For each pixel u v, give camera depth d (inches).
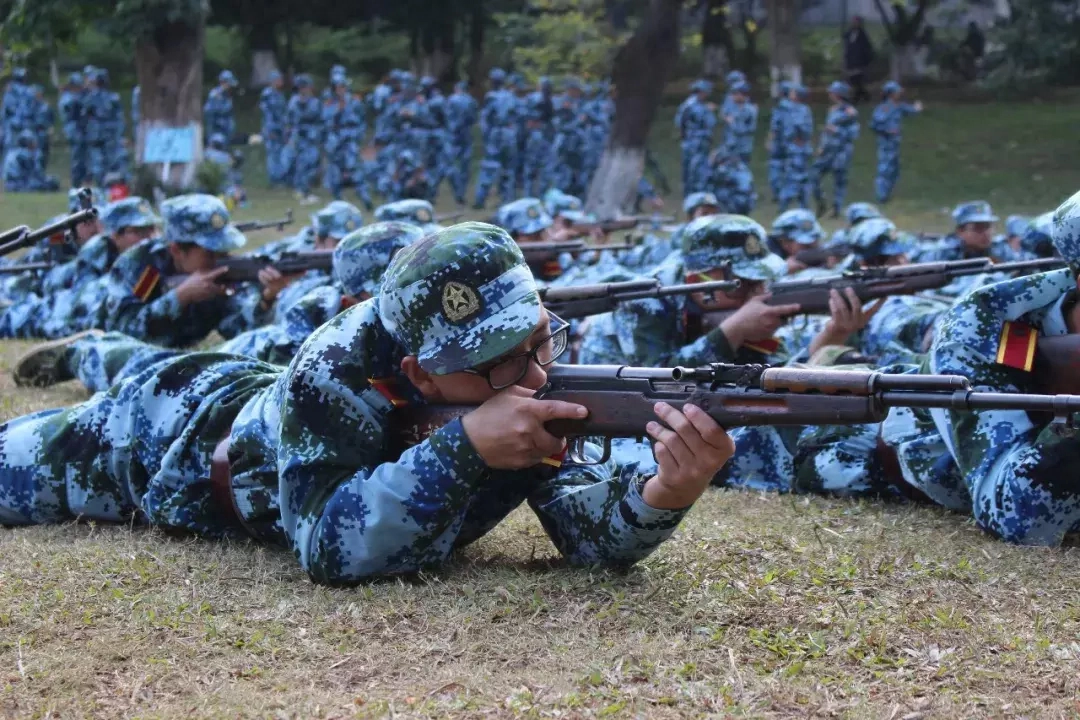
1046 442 175.2
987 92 1304.1
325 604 147.4
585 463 142.4
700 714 120.4
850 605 148.0
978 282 360.5
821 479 212.5
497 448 141.3
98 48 1523.1
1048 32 1235.9
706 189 971.9
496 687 126.2
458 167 1027.3
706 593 150.8
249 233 826.2
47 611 145.9
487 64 1488.7
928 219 832.9
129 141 1214.9
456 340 137.2
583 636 139.0
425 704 122.3
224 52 1569.9
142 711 121.5
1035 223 360.5
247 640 137.6
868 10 1705.2
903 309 307.4
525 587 152.6
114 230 403.5
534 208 459.5
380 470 147.1
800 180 917.2
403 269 139.1
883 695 125.0
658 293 240.1
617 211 871.1
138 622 142.5
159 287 331.3
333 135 1000.2
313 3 1406.3
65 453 183.2
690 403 133.7
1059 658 133.2
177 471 173.8
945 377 121.4
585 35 1141.7
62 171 1184.8
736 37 1549.0
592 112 1003.9
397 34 1604.3
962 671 130.1
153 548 170.4
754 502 208.8
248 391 177.0
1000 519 178.1
